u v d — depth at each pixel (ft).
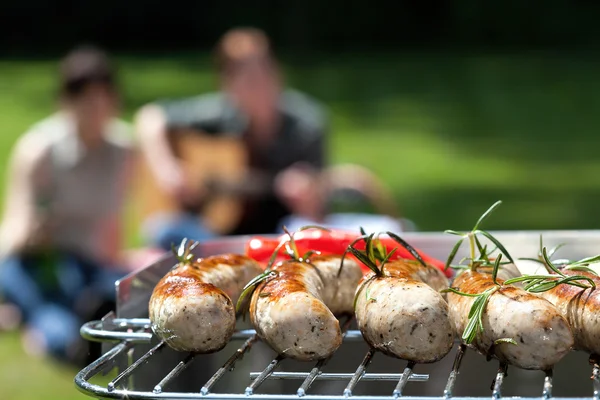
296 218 12.58
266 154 12.90
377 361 4.57
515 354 3.15
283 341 3.27
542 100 39.75
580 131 33.53
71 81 12.31
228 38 13.12
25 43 56.39
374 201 12.90
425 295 3.27
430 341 3.22
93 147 12.41
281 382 4.58
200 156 13.00
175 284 3.46
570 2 55.83
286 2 56.85
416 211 23.12
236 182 12.57
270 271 3.60
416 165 28.66
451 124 35.17
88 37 57.11
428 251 4.81
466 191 25.31
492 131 33.86
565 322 3.14
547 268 3.81
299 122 13.06
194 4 57.26
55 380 10.68
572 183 25.99
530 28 56.13
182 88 41.39
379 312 3.29
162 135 12.98
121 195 12.61
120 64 50.29
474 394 4.57
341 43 57.41
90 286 11.68
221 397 2.88
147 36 57.41
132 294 3.99
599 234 4.79
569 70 47.09
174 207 12.69
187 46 57.52
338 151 30.60
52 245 12.01
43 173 12.28
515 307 3.17
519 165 28.63
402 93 41.86
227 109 12.94
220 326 3.34
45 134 12.51
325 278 3.76
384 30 57.72
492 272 3.71
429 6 57.36
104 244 12.34
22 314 11.73
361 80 45.21
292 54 55.06
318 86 43.86
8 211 12.35
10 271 11.85
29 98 39.83
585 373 4.56
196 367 4.38
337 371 4.56
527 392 4.60
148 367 3.94
